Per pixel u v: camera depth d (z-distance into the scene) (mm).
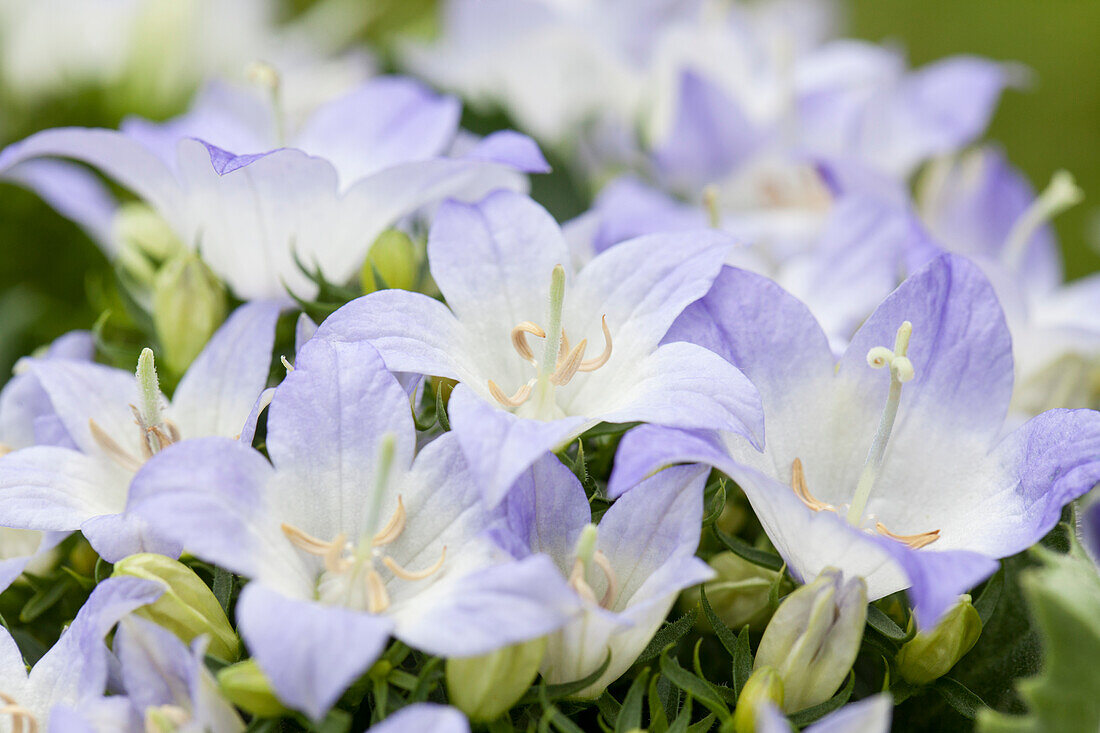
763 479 238
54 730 231
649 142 351
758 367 255
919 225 294
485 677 235
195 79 405
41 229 364
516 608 228
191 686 234
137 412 258
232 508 236
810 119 343
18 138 389
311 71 393
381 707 236
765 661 244
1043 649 258
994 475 254
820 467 258
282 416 243
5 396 274
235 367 263
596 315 257
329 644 224
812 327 256
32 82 389
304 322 258
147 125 293
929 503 257
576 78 371
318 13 480
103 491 259
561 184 329
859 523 252
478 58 372
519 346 253
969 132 338
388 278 271
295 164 267
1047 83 671
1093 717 241
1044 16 694
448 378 254
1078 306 327
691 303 255
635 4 375
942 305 256
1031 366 299
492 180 283
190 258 273
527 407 253
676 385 245
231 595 249
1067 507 260
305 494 243
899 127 337
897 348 249
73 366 266
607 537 243
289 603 227
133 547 246
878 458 251
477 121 334
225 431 262
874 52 363
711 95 326
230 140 295
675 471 242
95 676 238
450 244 259
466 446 234
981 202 331
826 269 299
